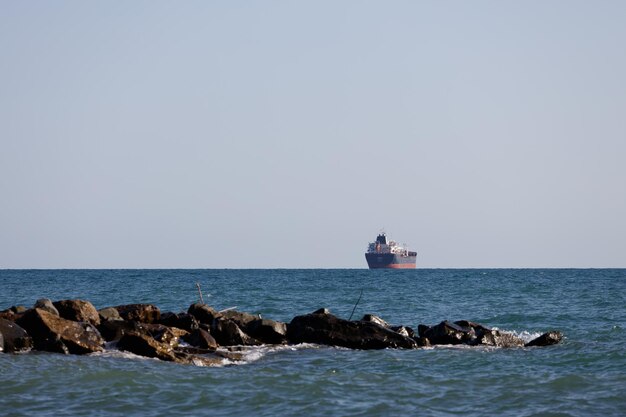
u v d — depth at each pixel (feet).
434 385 322.34
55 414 266.16
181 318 439.63
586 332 531.91
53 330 380.37
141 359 371.56
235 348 419.54
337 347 432.25
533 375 345.92
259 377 333.42
